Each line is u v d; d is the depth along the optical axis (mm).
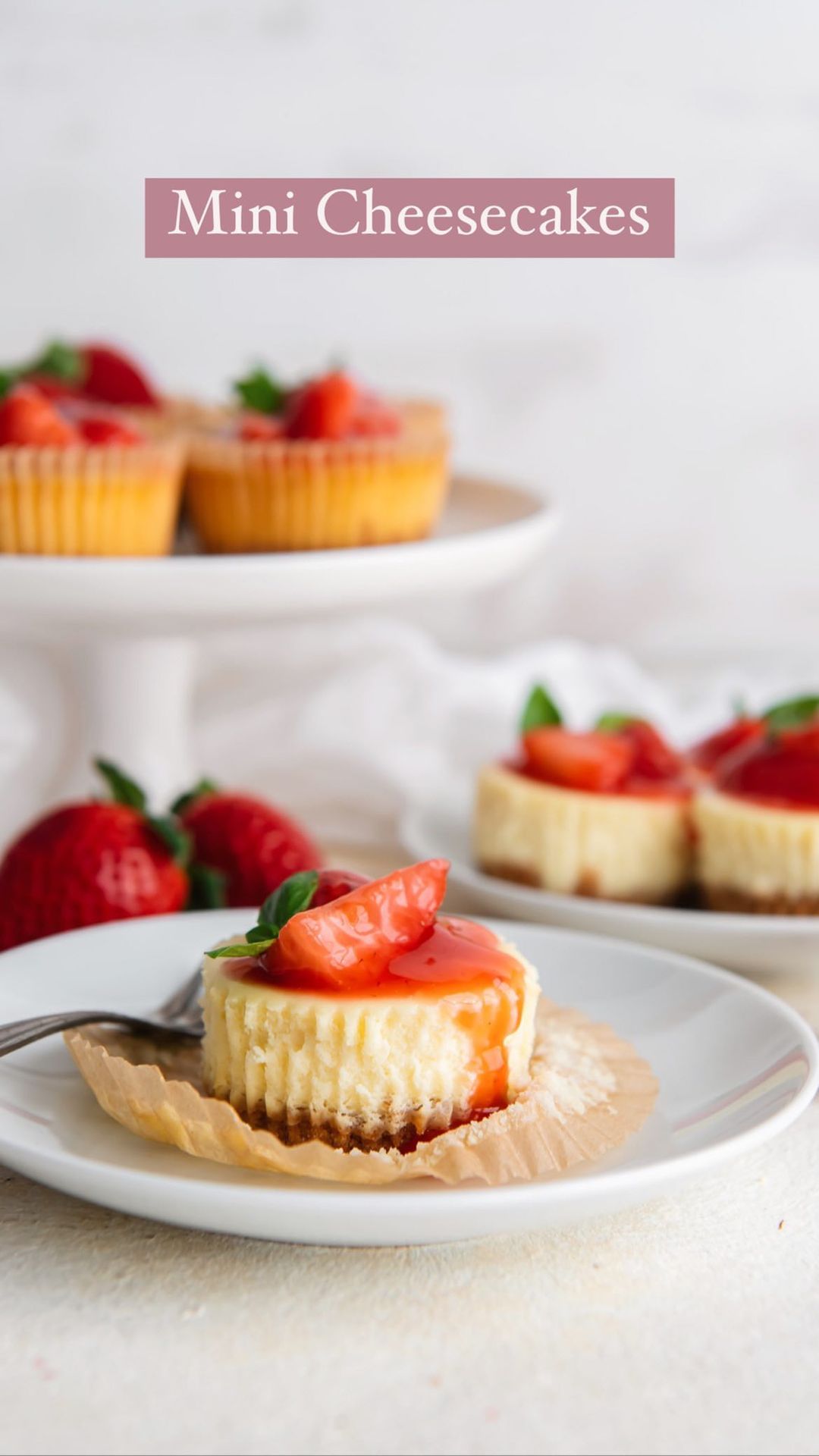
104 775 922
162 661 1049
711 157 1249
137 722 1047
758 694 1169
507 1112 790
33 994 851
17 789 1135
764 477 1313
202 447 1050
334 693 1133
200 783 951
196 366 1249
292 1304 762
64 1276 769
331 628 1210
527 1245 785
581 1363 748
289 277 1240
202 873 922
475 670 1162
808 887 945
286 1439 727
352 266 1243
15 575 937
